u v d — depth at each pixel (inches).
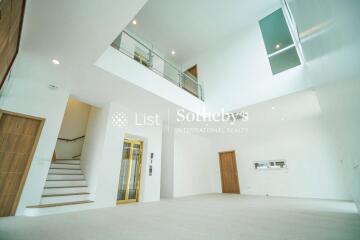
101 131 195.9
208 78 264.4
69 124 255.9
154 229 93.5
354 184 80.2
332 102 68.9
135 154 228.1
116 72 151.3
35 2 90.4
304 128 245.9
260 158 281.6
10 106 138.4
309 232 86.4
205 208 158.4
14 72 140.7
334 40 46.5
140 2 95.1
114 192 180.9
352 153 58.2
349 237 78.0
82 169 212.7
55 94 165.5
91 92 178.7
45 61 133.4
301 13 94.1
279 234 83.7
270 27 219.5
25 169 138.5
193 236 82.0
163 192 269.1
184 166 287.1
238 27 244.1
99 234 85.7
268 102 200.1
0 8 57.8
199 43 272.8
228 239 77.7
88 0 92.0
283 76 186.7
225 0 210.5
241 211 142.7
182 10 221.3
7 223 107.0
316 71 93.7
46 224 104.9
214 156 341.7
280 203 183.9
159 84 191.2
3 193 128.3
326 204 172.9
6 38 79.2
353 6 29.4
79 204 154.3
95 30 109.5
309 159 236.1
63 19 101.2
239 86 223.3
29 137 146.2
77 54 127.4
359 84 32.5
